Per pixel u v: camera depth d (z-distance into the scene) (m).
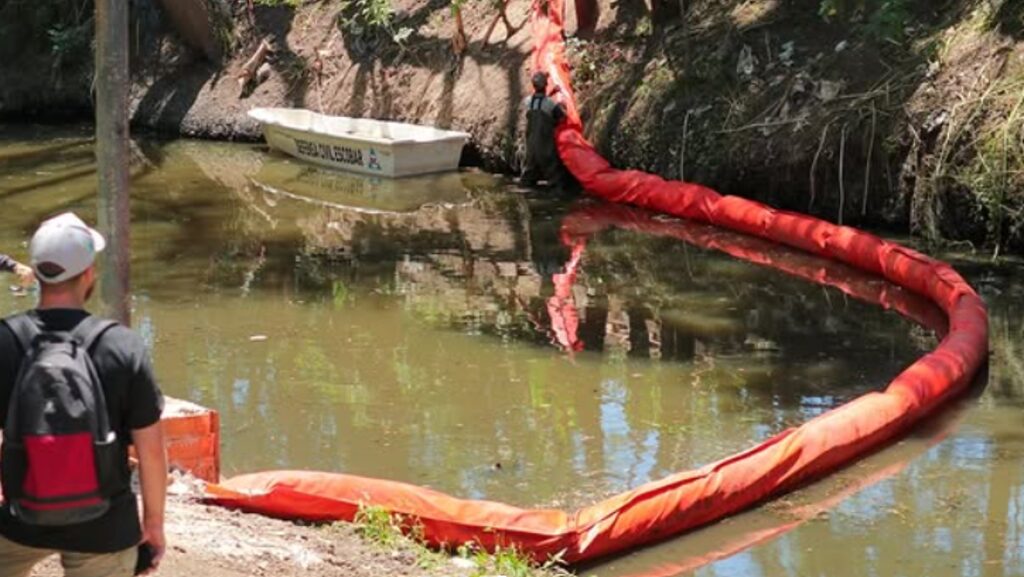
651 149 16.62
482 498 8.42
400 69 20.02
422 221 15.95
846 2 15.66
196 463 7.63
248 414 9.84
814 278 13.33
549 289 13.08
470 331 11.78
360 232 15.48
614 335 11.63
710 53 16.66
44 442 4.03
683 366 10.84
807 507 8.38
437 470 8.86
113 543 4.20
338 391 10.33
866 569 7.54
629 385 10.42
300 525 7.40
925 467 8.95
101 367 4.14
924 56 14.84
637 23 18.05
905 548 7.79
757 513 8.29
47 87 22.89
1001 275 13.16
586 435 9.46
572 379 10.57
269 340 11.55
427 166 18.50
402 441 9.36
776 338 11.52
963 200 13.91
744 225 14.92
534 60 18.19
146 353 4.24
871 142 14.67
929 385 9.80
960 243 14.05
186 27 21.86
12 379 4.13
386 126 19.33
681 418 9.76
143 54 22.64
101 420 4.09
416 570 6.79
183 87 21.98
